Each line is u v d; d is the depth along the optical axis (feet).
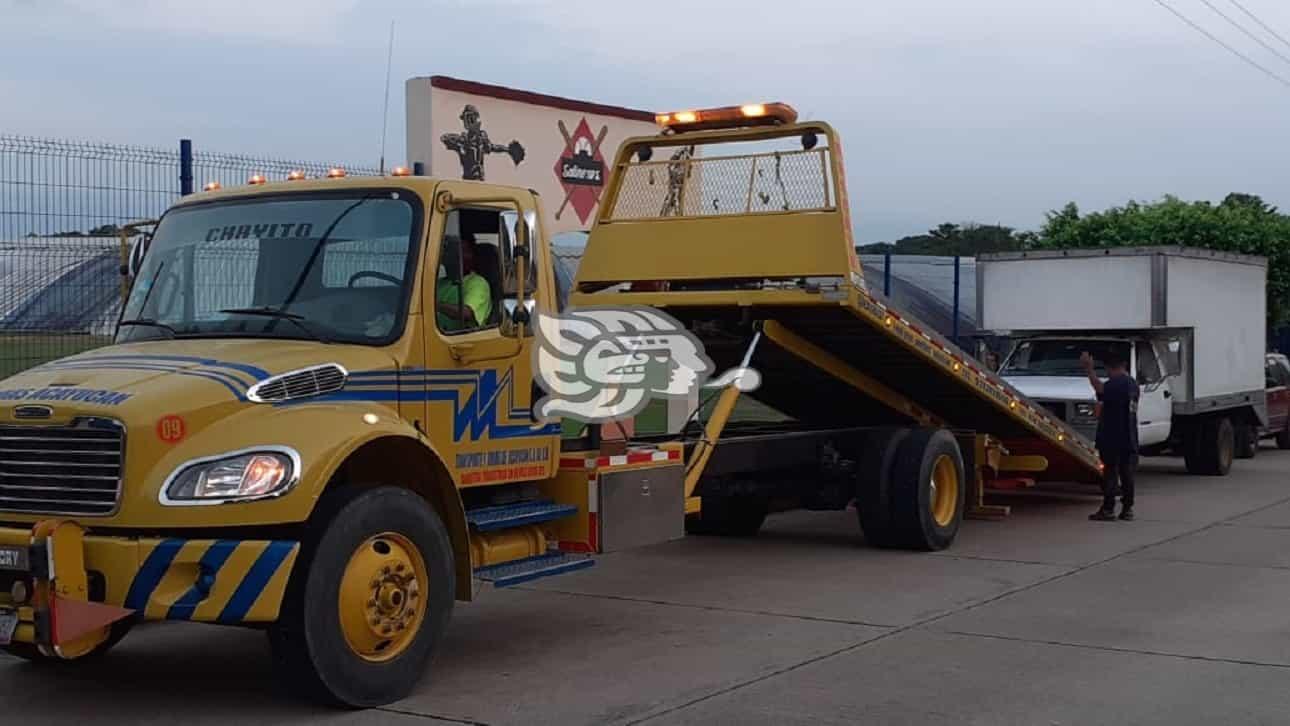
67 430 21.21
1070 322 60.85
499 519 25.55
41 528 20.47
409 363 23.76
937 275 85.15
